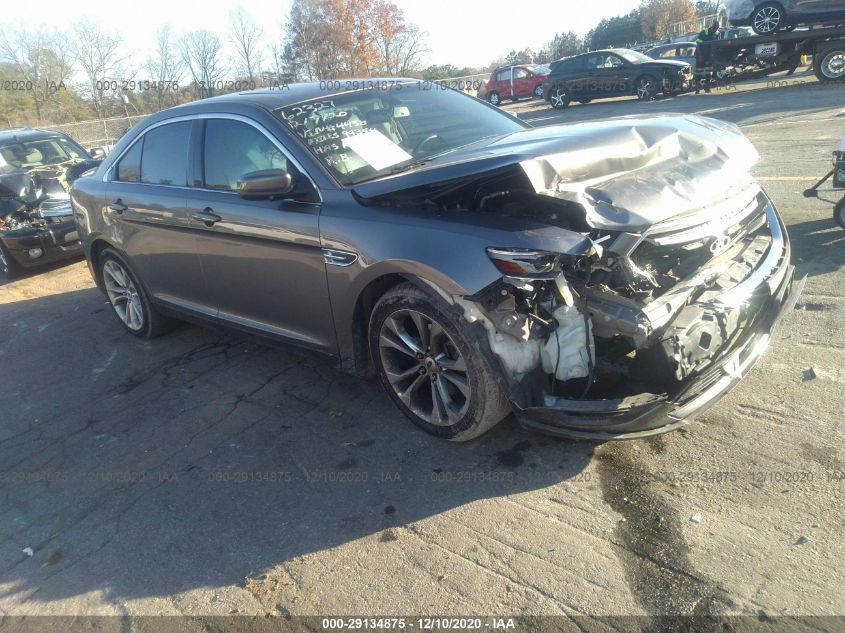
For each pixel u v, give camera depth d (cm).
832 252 511
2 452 389
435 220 305
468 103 454
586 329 285
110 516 319
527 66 2741
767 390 346
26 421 424
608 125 348
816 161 771
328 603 252
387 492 310
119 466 360
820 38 1532
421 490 308
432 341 318
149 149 467
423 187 303
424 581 256
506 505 291
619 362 299
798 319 417
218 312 440
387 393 363
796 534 254
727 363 293
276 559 277
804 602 225
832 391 337
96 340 553
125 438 388
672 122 355
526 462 318
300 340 386
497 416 310
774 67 1642
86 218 527
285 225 356
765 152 859
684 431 323
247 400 415
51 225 773
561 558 258
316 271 350
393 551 273
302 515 302
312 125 376
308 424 377
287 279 369
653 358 276
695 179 312
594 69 1967
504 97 2778
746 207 338
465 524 283
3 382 488
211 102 427
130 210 473
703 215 303
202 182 420
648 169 312
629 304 275
